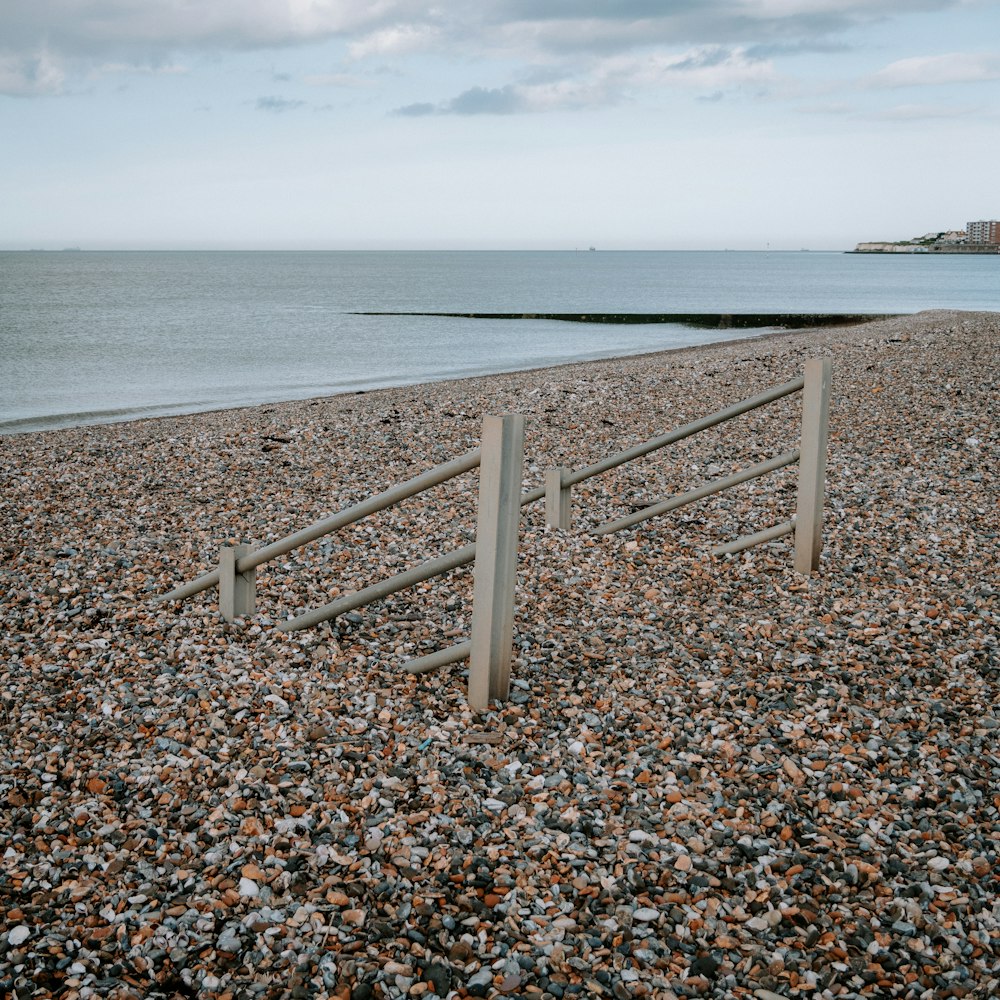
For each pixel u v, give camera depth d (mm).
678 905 3092
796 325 39344
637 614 5754
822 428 6223
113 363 27438
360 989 2674
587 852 3357
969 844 3457
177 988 2688
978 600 5949
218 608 5562
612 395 15938
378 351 31203
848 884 3225
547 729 4289
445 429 13070
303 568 6605
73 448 11891
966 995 2709
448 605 5879
